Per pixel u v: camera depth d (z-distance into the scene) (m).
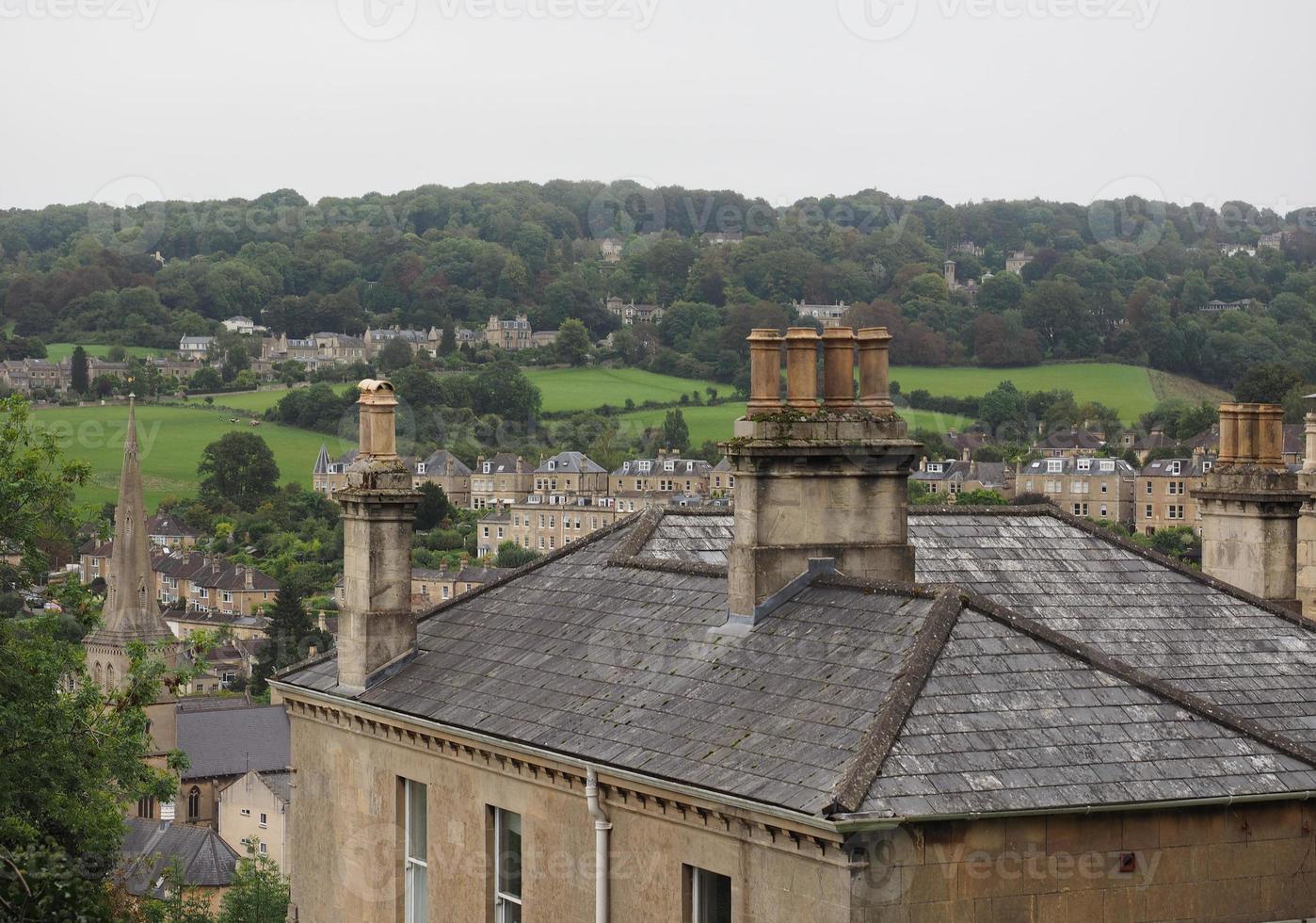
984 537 29.11
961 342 193.75
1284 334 190.38
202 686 170.50
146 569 146.75
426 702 27.73
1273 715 24.52
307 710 31.44
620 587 28.27
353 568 30.02
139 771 43.66
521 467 188.38
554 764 23.86
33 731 37.91
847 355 25.38
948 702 20.28
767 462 24.62
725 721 22.17
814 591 24.45
